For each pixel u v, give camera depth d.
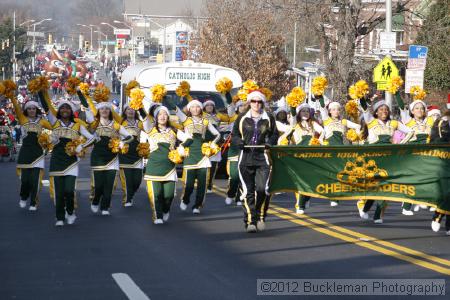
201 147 17.23
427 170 15.03
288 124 19.95
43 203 19.41
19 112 18.03
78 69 88.88
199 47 56.06
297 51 64.69
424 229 15.47
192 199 20.20
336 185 15.22
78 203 19.39
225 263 11.97
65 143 15.62
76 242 13.81
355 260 12.16
